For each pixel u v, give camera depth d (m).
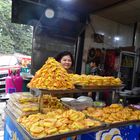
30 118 1.69
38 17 4.22
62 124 1.61
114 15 5.15
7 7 6.91
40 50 4.50
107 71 5.30
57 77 1.91
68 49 4.86
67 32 4.68
